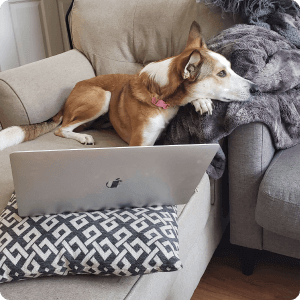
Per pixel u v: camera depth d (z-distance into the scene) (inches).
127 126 48.0
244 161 43.7
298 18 51.3
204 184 42.3
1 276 28.4
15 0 104.2
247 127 41.5
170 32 56.9
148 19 59.0
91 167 27.5
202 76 40.4
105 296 27.6
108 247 28.8
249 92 40.3
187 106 43.1
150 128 44.2
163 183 30.9
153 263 28.1
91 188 29.6
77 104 53.5
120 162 27.6
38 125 54.5
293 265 53.4
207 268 53.4
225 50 43.4
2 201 38.2
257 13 48.3
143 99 44.8
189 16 54.7
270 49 43.9
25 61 112.7
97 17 64.2
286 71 43.3
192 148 27.9
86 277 29.6
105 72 65.9
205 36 52.9
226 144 46.3
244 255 50.8
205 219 44.1
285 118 44.6
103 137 53.1
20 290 28.3
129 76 52.9
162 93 43.1
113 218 31.2
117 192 30.7
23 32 109.1
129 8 61.2
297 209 38.8
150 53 60.1
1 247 29.4
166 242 29.3
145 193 31.6
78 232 29.8
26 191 28.7
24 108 55.5
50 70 60.4
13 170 26.9
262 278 51.2
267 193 40.4
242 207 46.8
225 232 60.1
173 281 36.3
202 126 41.1
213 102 41.2
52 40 115.3
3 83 54.4
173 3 56.7
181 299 40.7
